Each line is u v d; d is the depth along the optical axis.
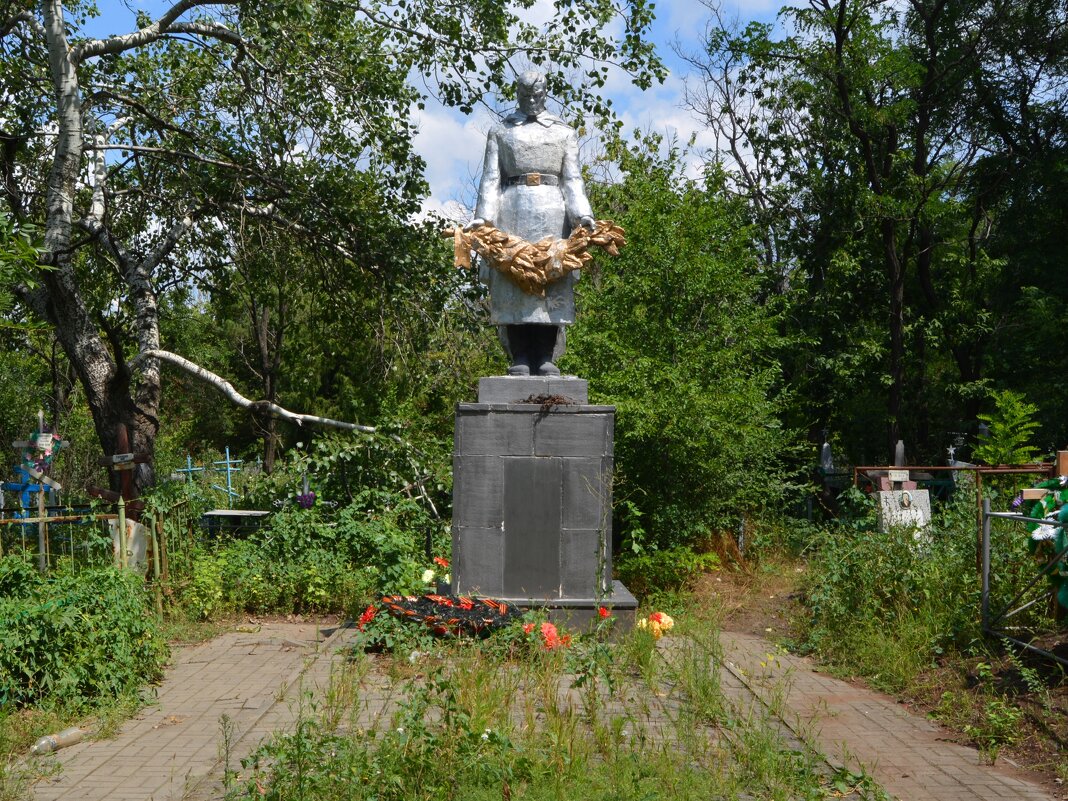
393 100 14.98
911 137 23.44
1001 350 22.12
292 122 14.96
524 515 8.61
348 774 4.46
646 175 16.72
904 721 6.49
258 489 14.51
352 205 15.23
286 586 10.20
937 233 23.50
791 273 23.08
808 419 22.00
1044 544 8.09
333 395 25.16
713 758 5.18
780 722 6.16
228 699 6.78
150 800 4.89
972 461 18.39
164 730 6.11
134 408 14.98
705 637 8.16
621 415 11.70
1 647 6.34
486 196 9.20
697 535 12.18
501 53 14.59
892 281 20.73
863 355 21.27
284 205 15.63
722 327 13.78
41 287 13.73
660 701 6.42
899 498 12.29
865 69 20.30
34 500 12.59
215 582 10.01
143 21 14.61
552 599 8.50
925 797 5.04
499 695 5.84
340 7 14.30
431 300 15.56
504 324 9.18
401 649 7.27
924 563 8.95
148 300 15.34
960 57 22.17
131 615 7.23
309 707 6.30
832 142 21.80
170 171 16.16
